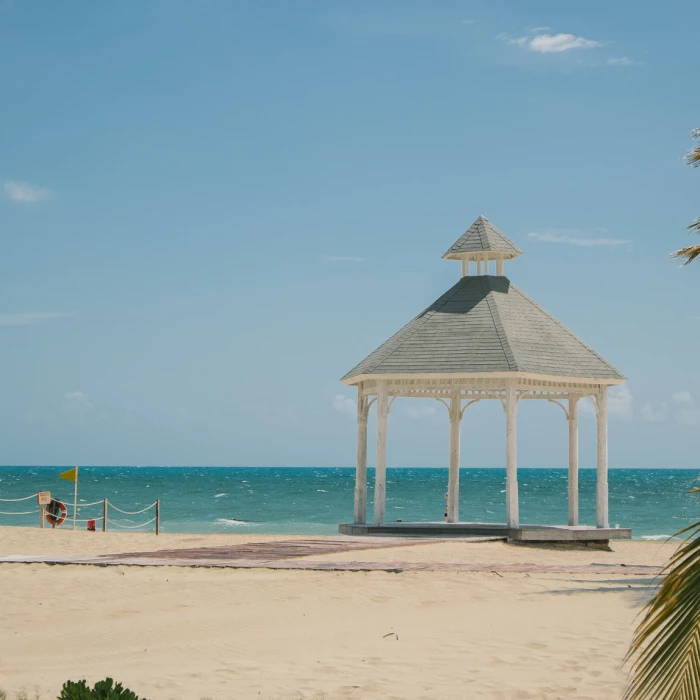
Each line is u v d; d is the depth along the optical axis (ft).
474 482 578.66
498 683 36.35
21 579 62.44
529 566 69.87
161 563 68.54
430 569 66.49
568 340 102.53
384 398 98.68
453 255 106.73
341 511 255.70
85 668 39.34
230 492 380.37
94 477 587.27
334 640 44.93
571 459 105.60
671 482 587.27
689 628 20.12
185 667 39.55
